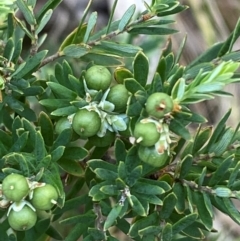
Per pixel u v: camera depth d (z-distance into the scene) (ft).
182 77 0.96
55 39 2.34
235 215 0.98
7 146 1.05
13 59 1.05
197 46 2.42
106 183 0.99
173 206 0.98
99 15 2.49
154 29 1.07
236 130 1.03
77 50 1.05
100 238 1.00
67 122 1.01
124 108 0.99
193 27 2.45
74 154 1.03
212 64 1.05
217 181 0.99
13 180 0.93
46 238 1.19
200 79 0.93
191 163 1.00
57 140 0.99
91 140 1.01
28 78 1.07
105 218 1.04
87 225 1.05
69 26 2.43
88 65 1.10
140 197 0.99
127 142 1.06
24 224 0.94
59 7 2.44
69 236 1.04
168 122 0.94
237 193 0.98
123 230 1.07
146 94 0.93
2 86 1.01
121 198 0.98
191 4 2.40
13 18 1.06
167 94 0.95
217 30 2.41
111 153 1.18
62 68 1.06
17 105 1.05
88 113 0.97
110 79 0.99
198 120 0.94
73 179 1.14
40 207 0.94
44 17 1.06
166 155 0.94
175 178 1.02
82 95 1.01
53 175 0.97
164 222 1.00
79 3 2.47
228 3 2.50
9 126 1.15
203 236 1.05
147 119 0.93
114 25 1.10
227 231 2.12
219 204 1.00
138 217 1.04
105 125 0.99
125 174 0.98
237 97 2.38
